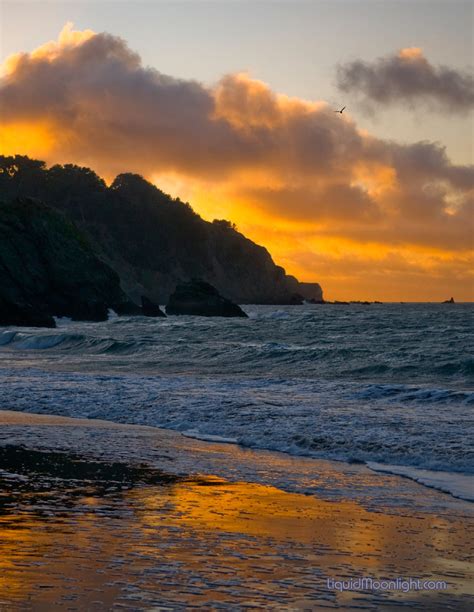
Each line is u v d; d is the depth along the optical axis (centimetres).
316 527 979
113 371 3453
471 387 2828
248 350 4209
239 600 686
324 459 1496
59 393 2448
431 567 812
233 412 2016
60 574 738
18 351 5041
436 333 5641
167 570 765
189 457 1485
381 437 1641
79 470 1323
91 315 9675
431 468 1399
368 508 1101
